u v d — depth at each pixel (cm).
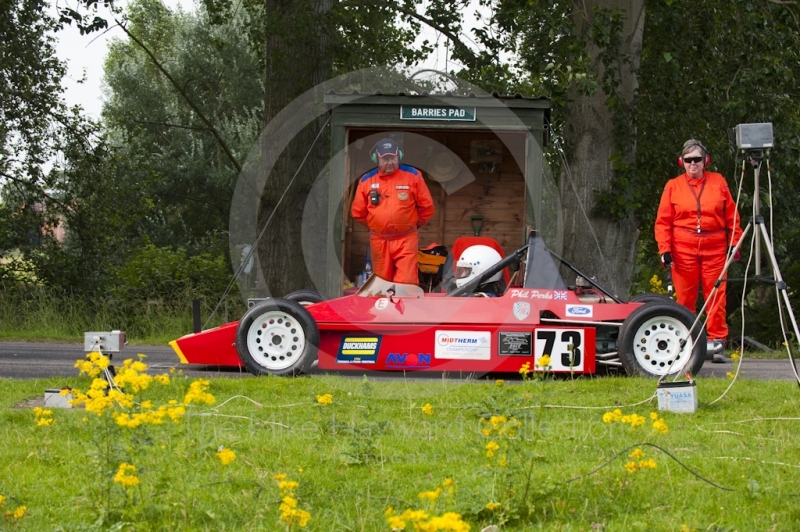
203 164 3238
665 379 767
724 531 378
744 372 943
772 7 1520
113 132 3186
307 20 1619
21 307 1568
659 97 1523
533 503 412
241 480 452
